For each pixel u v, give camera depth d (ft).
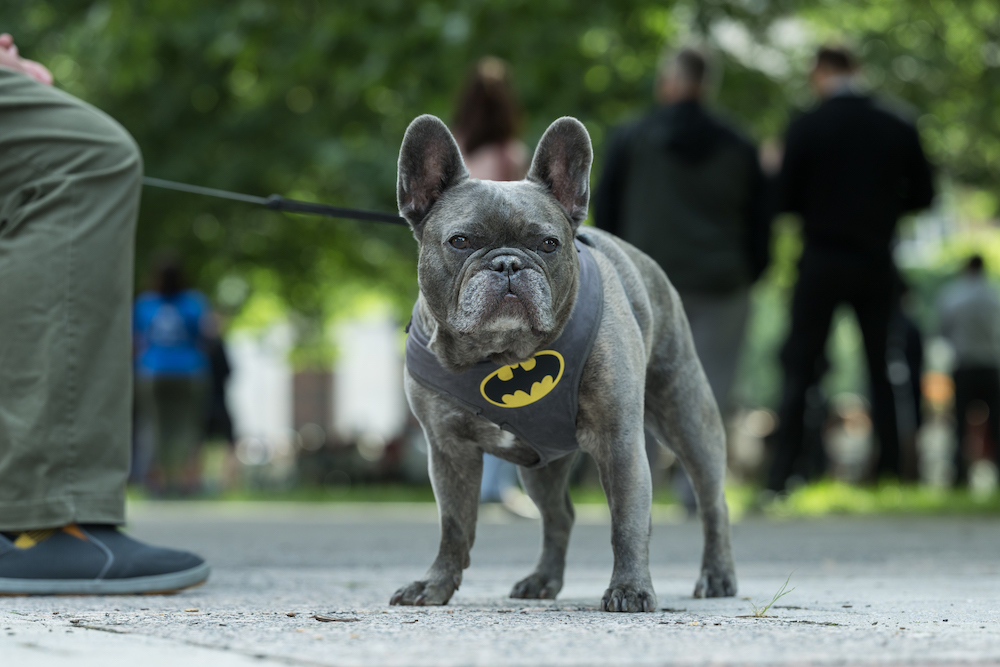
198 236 76.23
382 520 40.98
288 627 11.08
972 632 10.53
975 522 35.83
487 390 14.30
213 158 68.64
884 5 70.23
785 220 76.59
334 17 55.77
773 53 66.95
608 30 56.75
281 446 135.64
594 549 26.63
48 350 16.38
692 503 37.01
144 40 57.67
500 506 39.63
